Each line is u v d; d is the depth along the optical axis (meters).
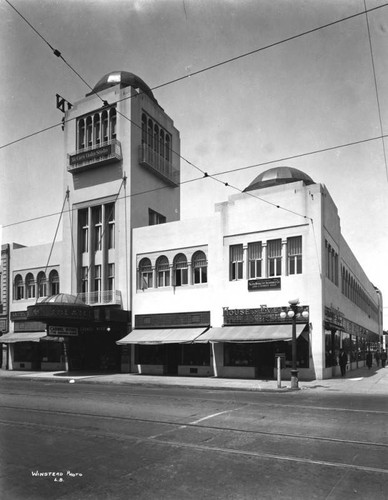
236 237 29.95
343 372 29.70
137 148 36.03
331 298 29.67
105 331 34.97
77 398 17.56
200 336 29.00
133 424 11.66
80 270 36.97
